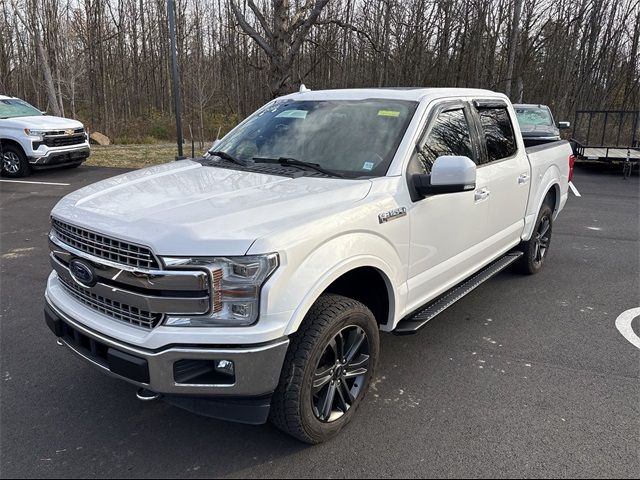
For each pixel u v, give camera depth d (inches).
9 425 127.3
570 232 327.9
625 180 547.8
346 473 111.9
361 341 125.7
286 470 112.7
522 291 221.1
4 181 498.0
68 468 113.0
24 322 185.6
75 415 132.0
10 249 277.9
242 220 105.6
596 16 986.1
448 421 130.1
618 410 135.0
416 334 179.3
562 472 112.3
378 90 167.5
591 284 230.5
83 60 989.8
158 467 113.7
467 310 200.4
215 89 1120.2
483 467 113.8
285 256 102.5
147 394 108.8
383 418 131.1
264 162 150.3
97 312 114.7
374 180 131.8
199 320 100.8
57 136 525.3
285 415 111.6
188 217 105.6
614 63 1077.8
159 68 1317.7
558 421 130.2
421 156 144.6
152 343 101.3
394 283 133.0
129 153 737.0
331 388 120.6
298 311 105.2
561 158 248.8
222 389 103.0
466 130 169.9
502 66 949.8
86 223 111.0
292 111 168.4
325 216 113.2
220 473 112.0
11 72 1213.7
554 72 1057.5
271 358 103.1
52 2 1008.2
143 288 101.8
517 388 145.6
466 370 155.3
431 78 1040.2
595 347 170.9
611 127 973.2
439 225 149.3
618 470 112.9
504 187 187.6
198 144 903.1
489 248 185.8
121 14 1211.9
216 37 1233.4
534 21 874.1
